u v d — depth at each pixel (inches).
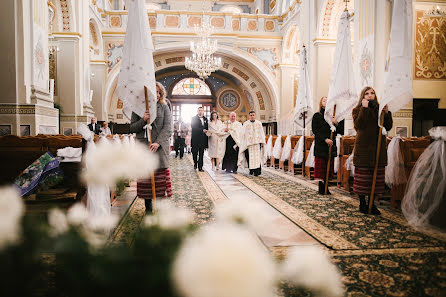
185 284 21.7
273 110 692.7
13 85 273.6
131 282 26.1
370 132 161.5
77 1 433.4
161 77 816.3
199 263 21.4
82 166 118.6
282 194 214.8
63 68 430.0
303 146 305.9
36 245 29.2
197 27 607.8
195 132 338.6
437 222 138.1
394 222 147.5
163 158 144.3
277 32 671.1
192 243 26.1
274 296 76.8
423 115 340.8
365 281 87.7
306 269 27.0
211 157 336.8
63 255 28.5
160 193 143.8
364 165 161.0
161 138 144.9
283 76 662.5
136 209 170.4
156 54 677.3
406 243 118.7
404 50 167.9
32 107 277.0
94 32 593.6
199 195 207.3
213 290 19.9
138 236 29.8
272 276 23.6
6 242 27.0
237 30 662.5
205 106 834.8
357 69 353.7
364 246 115.3
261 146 323.3
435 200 137.8
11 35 272.7
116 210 166.9
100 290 27.0
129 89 143.6
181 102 830.5
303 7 502.6
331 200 196.1
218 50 646.5
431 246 115.6
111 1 689.0
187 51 692.7
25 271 27.9
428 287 84.5
